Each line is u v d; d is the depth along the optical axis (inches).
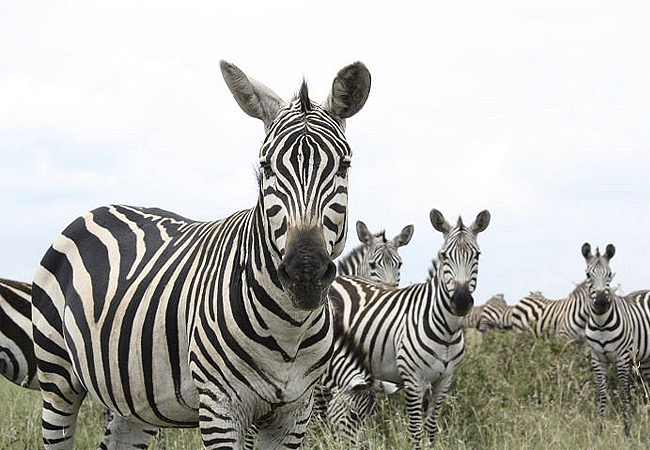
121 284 163.2
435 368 323.6
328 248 130.4
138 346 153.8
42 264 187.3
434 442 292.5
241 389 141.9
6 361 273.4
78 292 172.6
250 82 143.4
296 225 126.5
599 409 354.3
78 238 183.0
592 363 413.4
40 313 184.4
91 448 264.7
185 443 260.1
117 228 179.3
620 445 260.8
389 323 343.6
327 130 134.6
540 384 340.5
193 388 149.3
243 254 141.9
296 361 142.4
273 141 134.6
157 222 177.5
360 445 265.6
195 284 149.6
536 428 275.1
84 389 186.2
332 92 142.3
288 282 125.6
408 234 486.0
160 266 159.8
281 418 149.5
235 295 140.4
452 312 318.0
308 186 128.3
